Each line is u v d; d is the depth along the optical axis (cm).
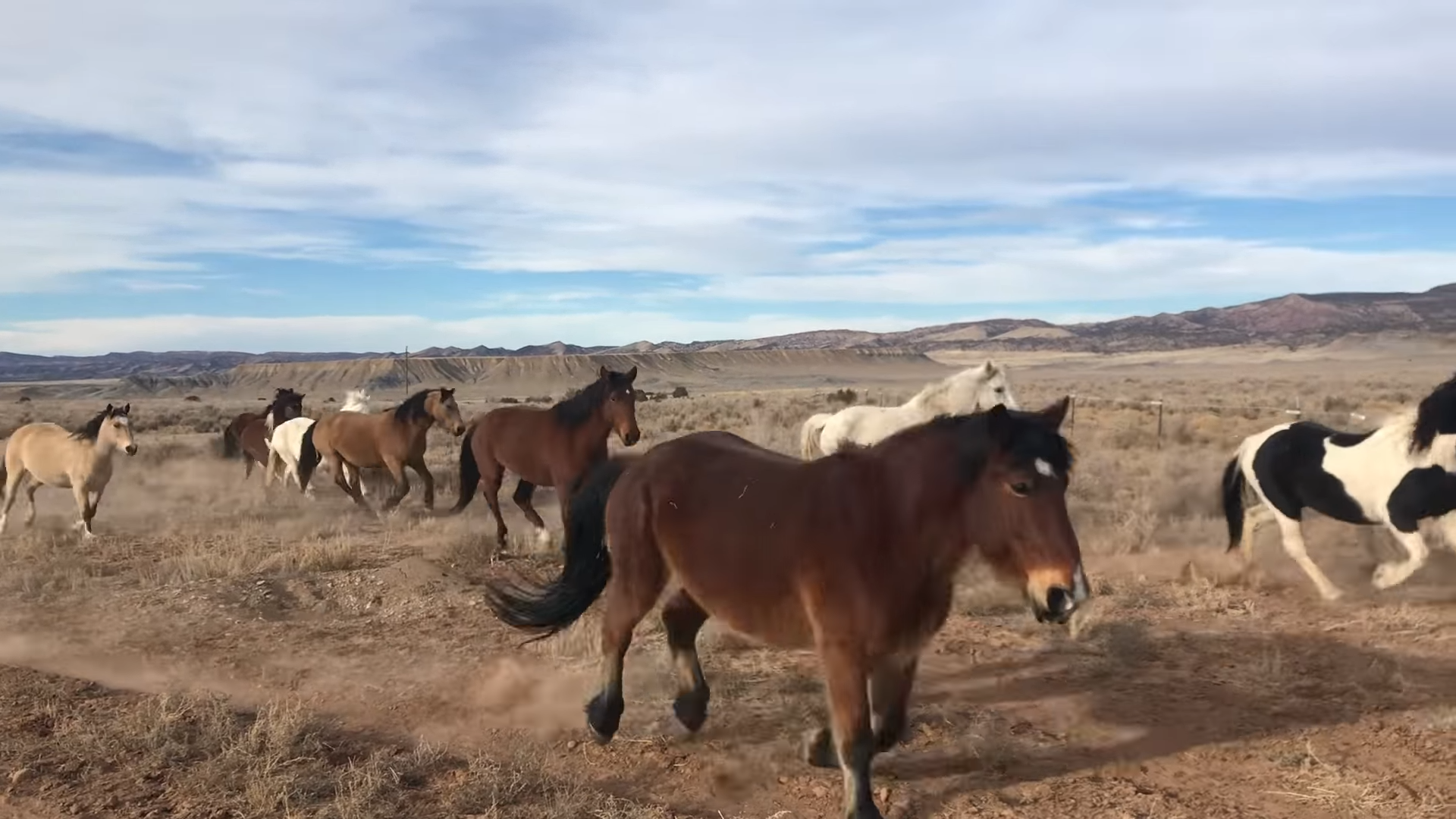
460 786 480
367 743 550
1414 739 526
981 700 606
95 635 786
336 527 1343
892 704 452
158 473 2183
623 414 1082
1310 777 485
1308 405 3134
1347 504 841
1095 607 807
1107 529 1127
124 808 461
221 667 700
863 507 423
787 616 458
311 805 464
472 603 863
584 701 616
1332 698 595
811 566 430
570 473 1110
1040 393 4662
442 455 2378
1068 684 633
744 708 591
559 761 522
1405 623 752
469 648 734
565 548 591
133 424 4188
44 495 1833
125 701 615
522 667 688
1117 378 8862
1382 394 3812
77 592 927
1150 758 513
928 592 425
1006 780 488
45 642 768
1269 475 879
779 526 449
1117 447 2095
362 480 1766
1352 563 971
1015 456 398
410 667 693
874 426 1254
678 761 518
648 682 643
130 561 1090
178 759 515
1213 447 2036
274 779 478
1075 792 472
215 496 1778
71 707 601
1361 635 726
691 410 4050
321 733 555
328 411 4562
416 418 1467
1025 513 396
